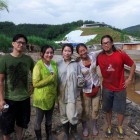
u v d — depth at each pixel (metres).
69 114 2.06
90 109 2.56
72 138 2.21
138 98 4.38
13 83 1.88
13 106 1.91
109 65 2.18
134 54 14.27
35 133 2.18
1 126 1.94
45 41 18.09
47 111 2.08
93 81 2.26
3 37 11.71
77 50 2.24
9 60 1.86
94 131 2.40
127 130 2.55
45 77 1.98
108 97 2.27
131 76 2.21
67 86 2.06
